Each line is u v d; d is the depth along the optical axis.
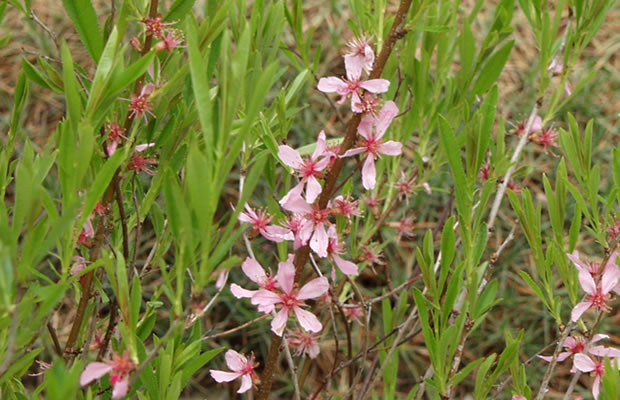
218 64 0.45
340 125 0.92
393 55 0.51
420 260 0.44
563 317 0.83
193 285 0.36
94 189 0.38
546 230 0.89
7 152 0.44
